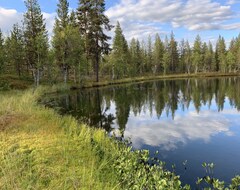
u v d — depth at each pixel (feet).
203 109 66.28
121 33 196.75
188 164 27.99
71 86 121.90
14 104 47.50
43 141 25.39
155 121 52.19
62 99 82.38
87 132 30.37
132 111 63.82
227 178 24.43
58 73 138.31
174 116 57.47
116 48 195.72
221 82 166.40
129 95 96.94
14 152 21.34
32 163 19.86
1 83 98.12
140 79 209.46
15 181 16.70
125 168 21.02
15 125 31.19
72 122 35.76
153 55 297.33
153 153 31.65
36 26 122.11
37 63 112.16
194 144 35.73
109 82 156.76
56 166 19.80
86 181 17.89
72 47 126.72
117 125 47.91
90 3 139.23
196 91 109.91
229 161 29.01
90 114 58.08
